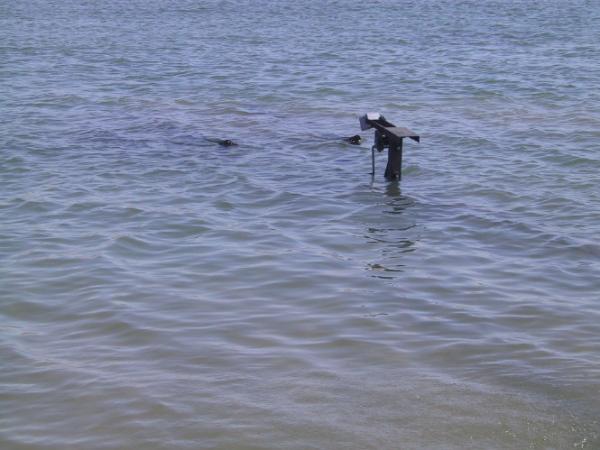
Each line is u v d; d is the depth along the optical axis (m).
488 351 9.05
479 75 28.88
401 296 10.52
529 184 15.63
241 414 7.82
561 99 24.20
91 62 32.81
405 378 8.47
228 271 11.33
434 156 17.88
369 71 30.16
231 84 27.69
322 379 8.45
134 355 8.99
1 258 11.80
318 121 21.88
